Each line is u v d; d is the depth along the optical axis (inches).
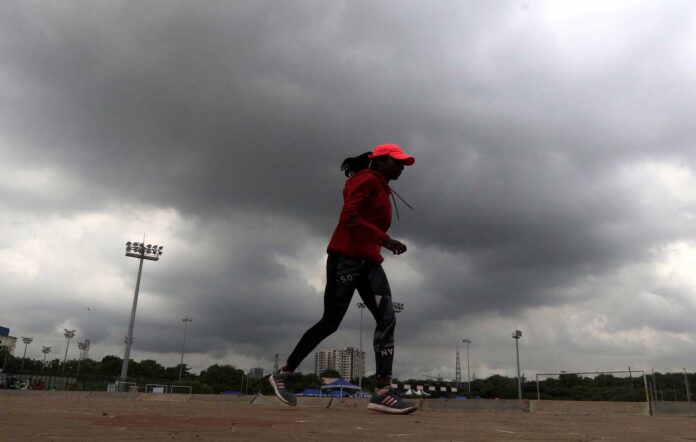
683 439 91.9
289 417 128.4
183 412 138.4
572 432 105.4
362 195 161.9
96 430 81.4
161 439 71.2
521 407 289.6
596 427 123.5
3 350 3302.2
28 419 98.1
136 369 4480.8
